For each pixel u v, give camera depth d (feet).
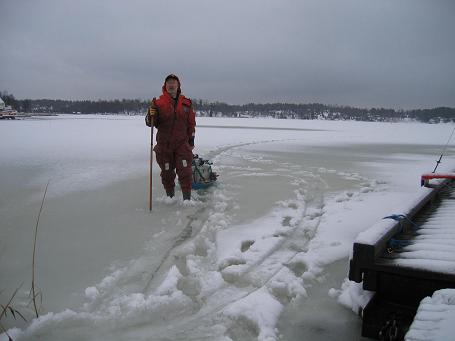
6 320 9.25
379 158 45.03
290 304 10.23
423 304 7.34
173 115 19.62
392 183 27.50
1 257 12.94
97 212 18.47
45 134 74.95
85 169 31.30
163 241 14.67
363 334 8.73
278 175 30.09
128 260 12.91
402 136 100.68
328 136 93.40
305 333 8.93
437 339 6.20
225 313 9.62
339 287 11.16
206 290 10.84
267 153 48.03
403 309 8.66
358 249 8.95
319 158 43.55
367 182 27.71
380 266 8.73
